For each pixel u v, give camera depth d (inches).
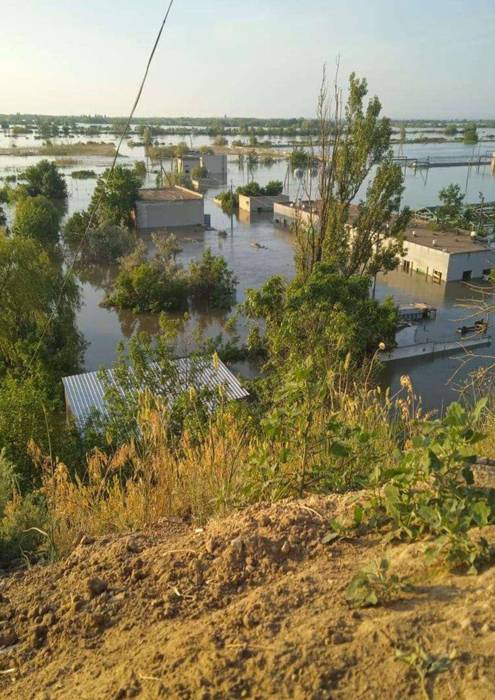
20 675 85.0
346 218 823.1
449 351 941.2
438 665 62.2
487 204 2098.9
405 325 1041.5
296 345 501.0
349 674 64.5
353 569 88.4
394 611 74.0
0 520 144.7
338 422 142.4
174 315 1202.6
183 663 73.0
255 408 289.6
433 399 784.3
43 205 1788.9
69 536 131.3
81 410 527.2
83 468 304.2
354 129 794.2
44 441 322.7
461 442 98.3
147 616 89.5
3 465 183.5
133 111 141.2
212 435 168.9
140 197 2055.9
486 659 61.7
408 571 83.3
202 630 79.0
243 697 65.0
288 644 70.8
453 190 1834.4
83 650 86.0
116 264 1587.1
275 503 120.7
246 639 74.2
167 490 144.3
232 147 5693.9
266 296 756.0
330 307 657.6
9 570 124.2
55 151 5083.7
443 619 69.7
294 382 142.0
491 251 1386.6
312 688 63.5
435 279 1393.9
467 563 80.7
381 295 1278.3
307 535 101.3
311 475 135.3
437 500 94.5
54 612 96.1
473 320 1106.1
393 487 98.0
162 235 1688.0
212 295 1257.4
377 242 919.7
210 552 101.7
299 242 836.0
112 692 71.6
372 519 101.3
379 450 147.6
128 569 102.8
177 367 373.4
